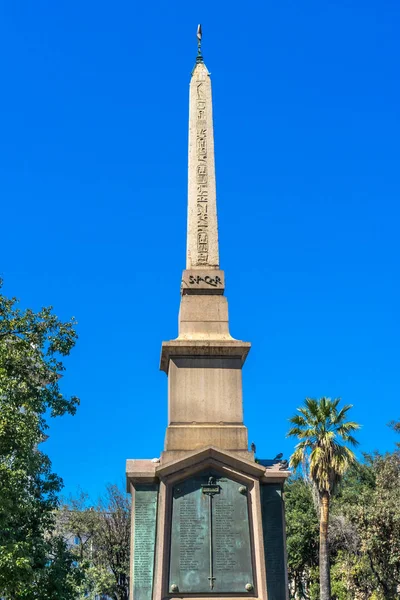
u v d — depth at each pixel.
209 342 16.11
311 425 41.72
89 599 53.72
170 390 15.87
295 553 55.00
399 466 47.47
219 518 14.76
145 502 15.01
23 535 27.36
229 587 14.37
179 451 15.31
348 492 56.06
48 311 29.00
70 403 28.69
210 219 17.97
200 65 19.73
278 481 15.22
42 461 27.72
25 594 26.48
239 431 15.59
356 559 50.28
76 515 55.59
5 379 25.67
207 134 18.86
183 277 17.23
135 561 14.64
